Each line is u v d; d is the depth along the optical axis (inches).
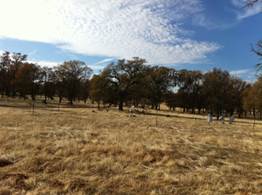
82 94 3722.9
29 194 285.1
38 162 400.2
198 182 353.4
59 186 311.6
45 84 3489.2
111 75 2728.8
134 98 2844.5
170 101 3543.3
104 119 1269.7
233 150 597.9
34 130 714.8
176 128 1062.4
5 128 733.3
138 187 325.7
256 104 2242.9
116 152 481.7
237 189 335.6
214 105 3046.3
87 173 367.6
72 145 522.0
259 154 573.3
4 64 3380.9
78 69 3496.6
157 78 3277.6
